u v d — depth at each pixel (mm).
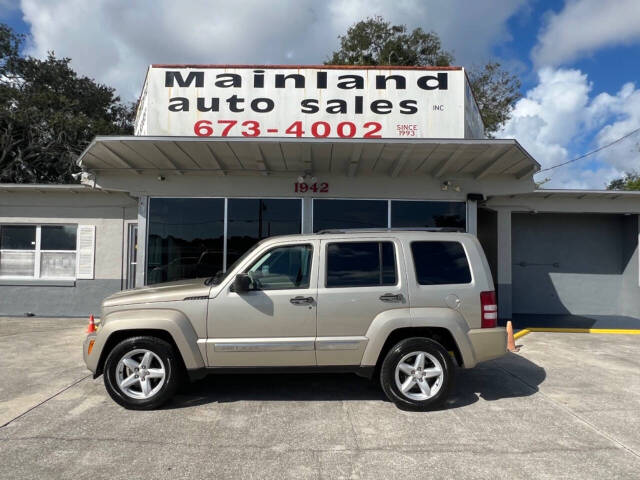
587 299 12648
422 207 10078
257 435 4371
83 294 11516
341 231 5484
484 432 4480
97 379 6102
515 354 7859
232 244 9945
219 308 5012
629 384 6121
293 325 5016
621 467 3773
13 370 6512
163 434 4371
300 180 9758
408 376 5078
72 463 3775
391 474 3643
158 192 9875
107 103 27828
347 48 24125
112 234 11609
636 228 12000
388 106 9867
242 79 9789
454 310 5129
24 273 11680
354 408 5125
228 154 8789
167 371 5000
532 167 9211
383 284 5137
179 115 9734
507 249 11578
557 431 4520
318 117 9805
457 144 7945
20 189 11203
